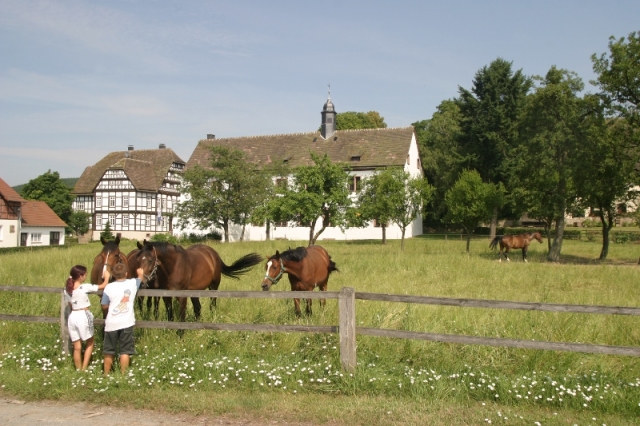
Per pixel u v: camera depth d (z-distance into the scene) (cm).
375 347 695
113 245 825
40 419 529
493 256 2766
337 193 2619
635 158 2662
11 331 822
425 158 5497
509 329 744
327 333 665
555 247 2731
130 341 659
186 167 5456
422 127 6988
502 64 4744
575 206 2898
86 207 6994
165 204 7006
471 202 2875
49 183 6538
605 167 2702
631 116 2659
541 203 2714
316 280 984
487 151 4722
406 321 762
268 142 5538
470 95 4841
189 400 566
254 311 883
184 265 855
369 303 872
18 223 4812
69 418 531
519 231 5047
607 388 563
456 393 571
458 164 4881
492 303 591
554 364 641
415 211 3206
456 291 1366
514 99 4738
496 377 594
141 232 6612
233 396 579
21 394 604
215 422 518
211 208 4394
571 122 2686
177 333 769
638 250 3366
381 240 4425
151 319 840
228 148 4419
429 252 2844
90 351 695
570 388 569
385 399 563
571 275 1766
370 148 5019
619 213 2858
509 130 4584
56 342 757
